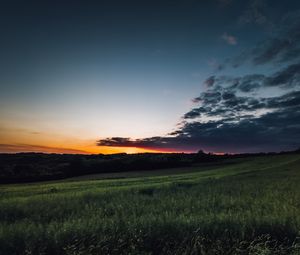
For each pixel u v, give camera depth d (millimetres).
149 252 9523
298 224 11695
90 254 9070
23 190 36469
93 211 17344
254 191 26812
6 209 18875
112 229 11031
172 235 10664
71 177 91062
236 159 115000
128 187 33719
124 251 9391
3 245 9828
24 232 10797
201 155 122062
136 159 114062
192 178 47906
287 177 42219
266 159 102500
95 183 45312
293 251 9336
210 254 9242
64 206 20141
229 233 10781
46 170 96438
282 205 16984
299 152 115000
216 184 34969
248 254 9391
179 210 17625
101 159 113250
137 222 11977
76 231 10742
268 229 11227
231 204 18938
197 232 10734
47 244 9852
